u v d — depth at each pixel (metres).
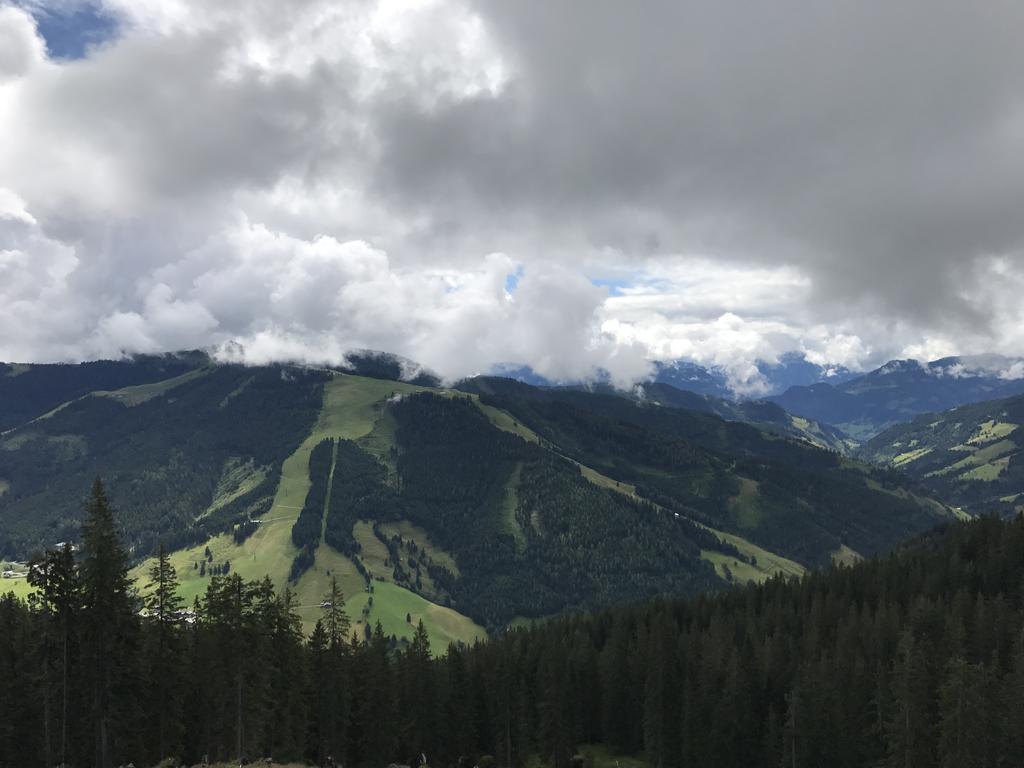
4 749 66.62
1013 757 78.31
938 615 120.50
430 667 107.31
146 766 67.31
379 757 96.38
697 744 107.06
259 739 77.06
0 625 71.69
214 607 74.44
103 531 58.19
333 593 94.38
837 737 98.81
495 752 110.94
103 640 58.34
